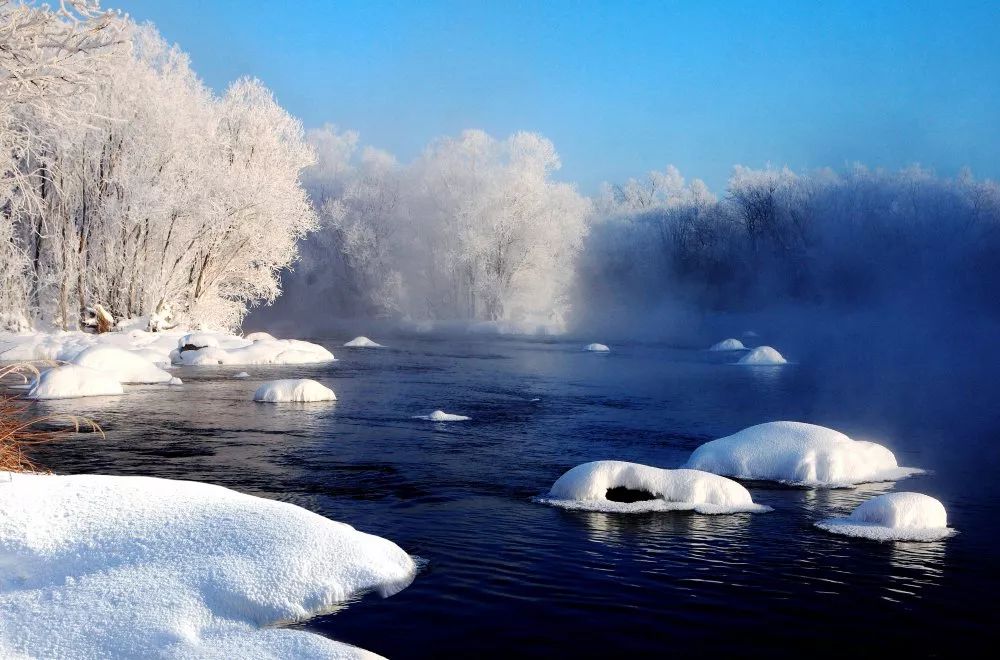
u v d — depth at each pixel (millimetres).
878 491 11781
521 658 6031
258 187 39469
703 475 10930
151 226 37844
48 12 9523
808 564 8320
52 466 12672
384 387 24562
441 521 9820
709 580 7836
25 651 5148
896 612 7109
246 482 11836
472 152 64812
